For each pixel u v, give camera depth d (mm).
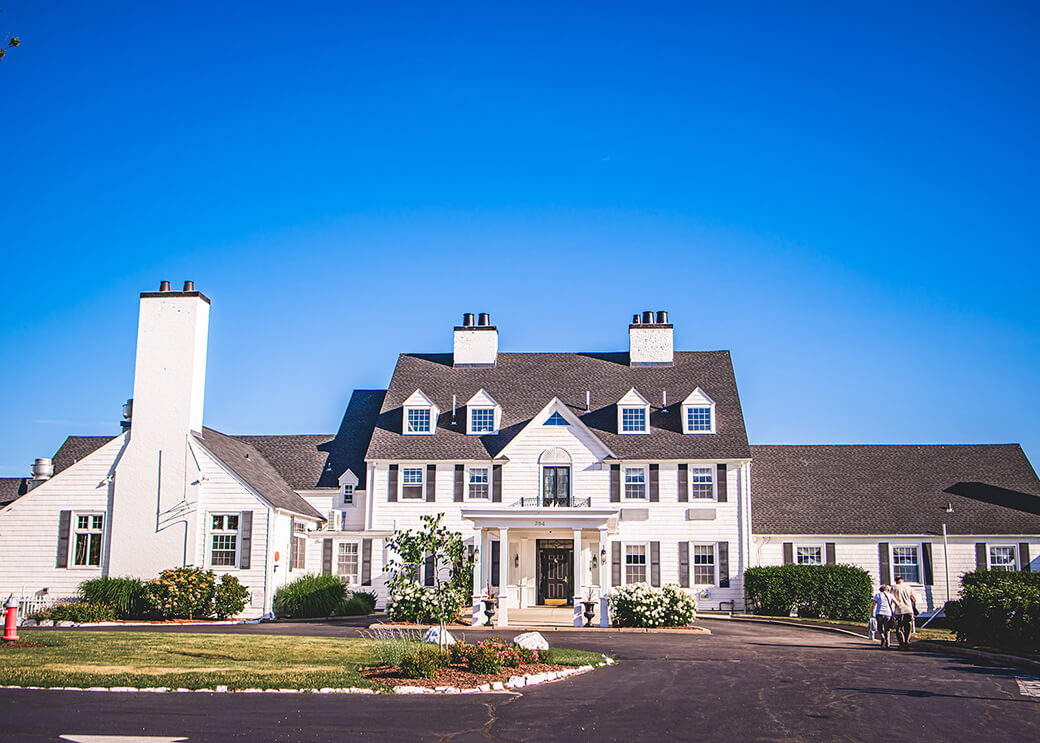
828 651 22938
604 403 43781
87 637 20844
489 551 39062
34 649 18188
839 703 14297
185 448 33500
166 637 21297
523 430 41281
